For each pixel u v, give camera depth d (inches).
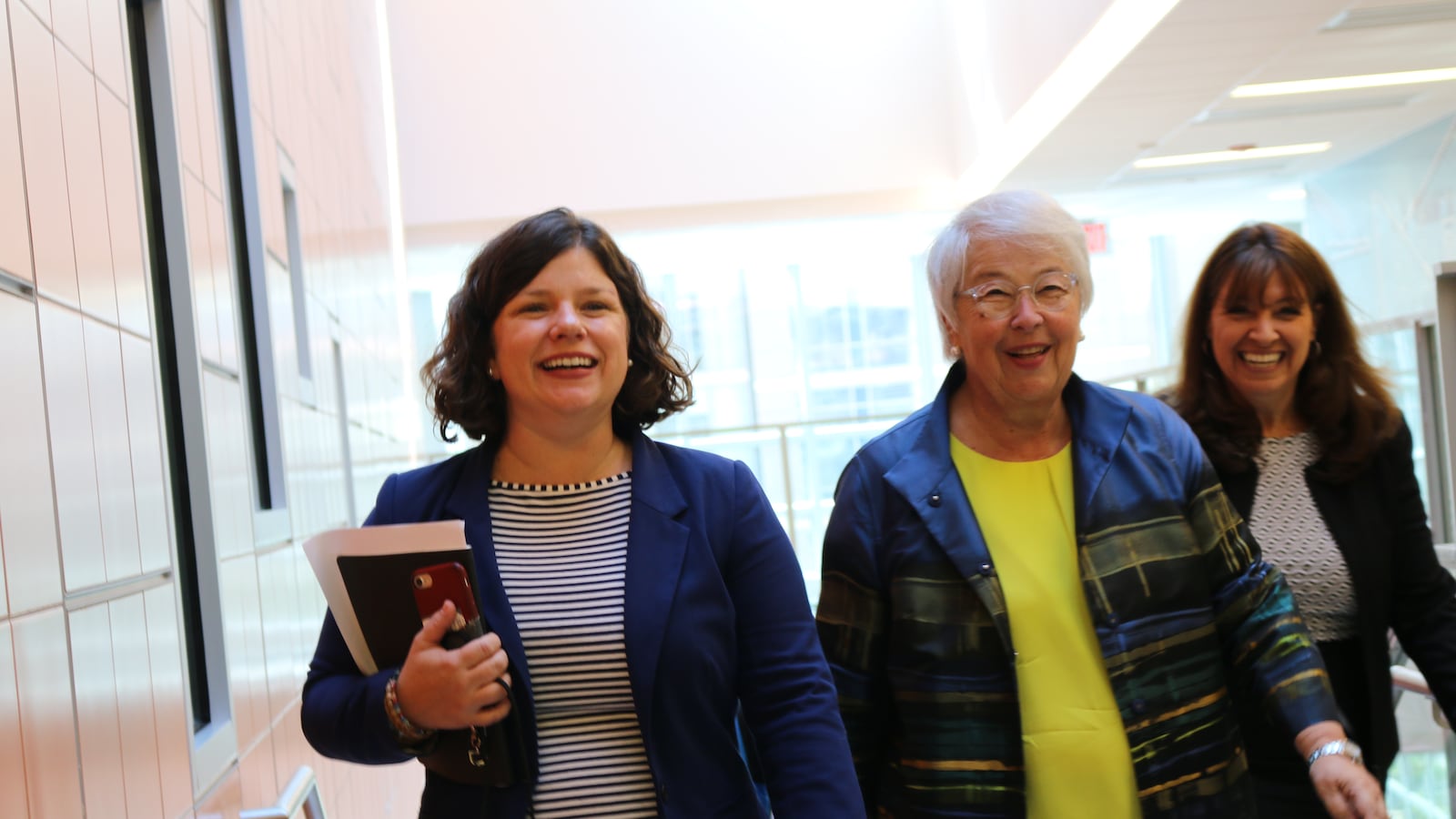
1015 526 77.2
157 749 69.7
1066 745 73.5
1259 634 78.6
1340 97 316.5
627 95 415.5
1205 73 288.7
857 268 489.7
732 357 488.4
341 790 161.2
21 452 52.5
